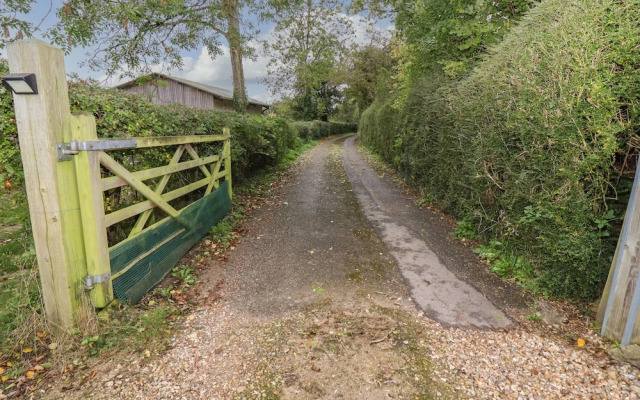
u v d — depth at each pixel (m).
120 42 6.66
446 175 5.89
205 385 2.21
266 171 9.80
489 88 4.21
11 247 4.05
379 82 18.47
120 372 2.32
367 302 3.19
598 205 2.92
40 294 2.76
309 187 8.41
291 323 2.87
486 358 2.43
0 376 2.25
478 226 4.60
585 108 2.87
